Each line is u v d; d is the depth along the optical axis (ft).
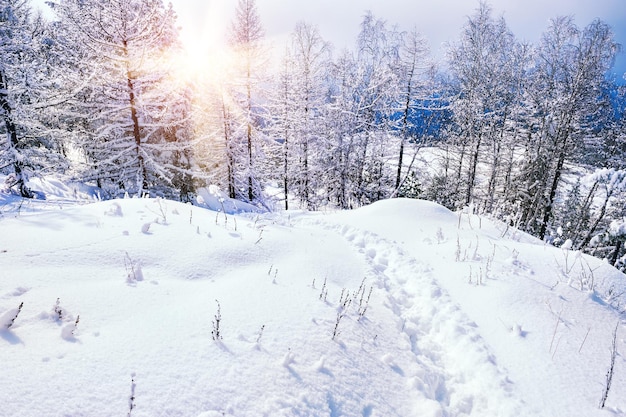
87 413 7.09
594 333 13.92
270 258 17.85
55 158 47.06
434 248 23.85
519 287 16.94
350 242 25.91
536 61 70.74
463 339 13.88
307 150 77.66
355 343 12.16
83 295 11.24
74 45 43.55
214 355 9.64
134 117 45.96
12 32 42.88
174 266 14.88
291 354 10.25
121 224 17.98
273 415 8.23
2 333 8.66
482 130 70.38
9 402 6.79
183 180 61.26
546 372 11.88
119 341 9.42
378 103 76.07
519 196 71.10
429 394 11.09
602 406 10.45
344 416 8.95
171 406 7.77
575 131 64.54
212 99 68.23
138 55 43.78
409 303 17.44
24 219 17.12
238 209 65.87
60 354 8.44
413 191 84.38
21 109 43.42
